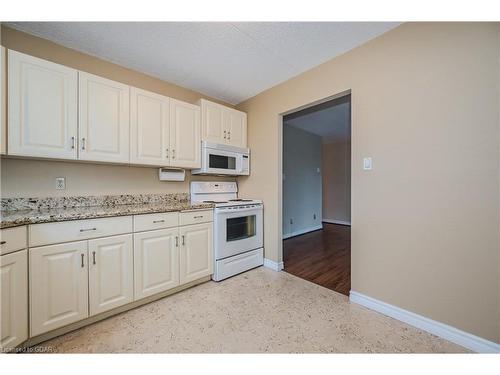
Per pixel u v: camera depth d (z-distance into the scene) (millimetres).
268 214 2857
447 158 1486
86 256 1602
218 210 2420
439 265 1522
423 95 1584
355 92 1968
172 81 2613
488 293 1345
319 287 2289
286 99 2596
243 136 3078
